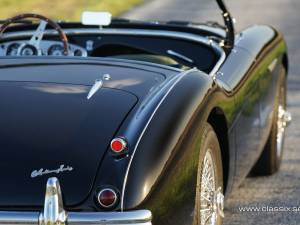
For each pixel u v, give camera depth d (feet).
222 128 26.78
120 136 21.15
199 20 99.14
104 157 20.86
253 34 36.01
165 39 34.35
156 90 23.45
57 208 19.83
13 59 26.35
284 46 38.22
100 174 20.49
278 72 36.58
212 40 33.42
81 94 23.27
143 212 20.16
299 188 35.55
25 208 20.27
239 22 98.73
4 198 20.36
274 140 36.29
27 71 25.02
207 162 24.62
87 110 22.45
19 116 22.31
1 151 21.22
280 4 114.73
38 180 20.54
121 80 24.34
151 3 115.55
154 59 31.22
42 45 34.12
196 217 23.40
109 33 34.58
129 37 34.91
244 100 29.71
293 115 49.34
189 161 22.31
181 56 33.78
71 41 35.22
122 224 19.99
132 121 21.81
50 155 21.03
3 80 24.20
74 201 20.24
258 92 32.35
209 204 25.18
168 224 21.30
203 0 116.88
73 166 20.74
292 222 30.99
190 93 23.57
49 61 26.07
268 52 34.99
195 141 22.74
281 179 36.91
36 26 35.17
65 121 22.06
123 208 20.08
